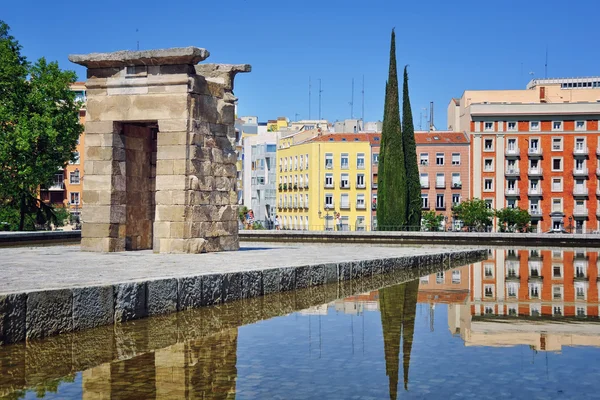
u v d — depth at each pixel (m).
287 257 29.83
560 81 160.50
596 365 13.64
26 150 63.81
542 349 15.19
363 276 29.62
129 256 28.22
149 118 30.05
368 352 14.72
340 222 120.25
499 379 12.51
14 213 86.62
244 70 32.44
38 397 11.14
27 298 14.53
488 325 18.41
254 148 144.00
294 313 19.92
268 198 138.25
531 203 114.81
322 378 12.47
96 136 30.91
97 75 30.86
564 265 40.44
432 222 107.31
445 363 13.76
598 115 113.31
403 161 85.38
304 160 124.12
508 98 118.44
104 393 11.38
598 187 113.75
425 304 22.48
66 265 23.52
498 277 32.34
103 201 30.86
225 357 14.09
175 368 13.10
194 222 29.94
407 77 88.06
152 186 33.56
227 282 20.95
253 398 11.16
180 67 29.78
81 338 15.22
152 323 17.23
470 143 115.62
